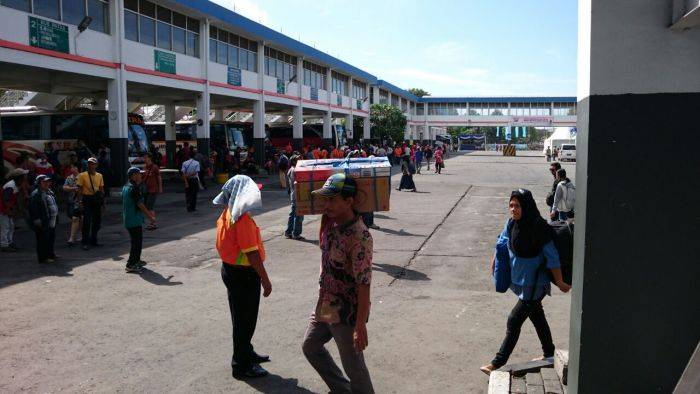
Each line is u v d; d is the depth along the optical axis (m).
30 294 7.63
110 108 20.52
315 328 3.97
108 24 20.23
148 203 14.73
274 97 33.44
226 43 28.64
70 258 10.16
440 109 74.12
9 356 5.39
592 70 3.30
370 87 56.62
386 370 5.04
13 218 11.10
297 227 11.66
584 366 3.43
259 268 4.71
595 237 3.35
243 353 4.87
